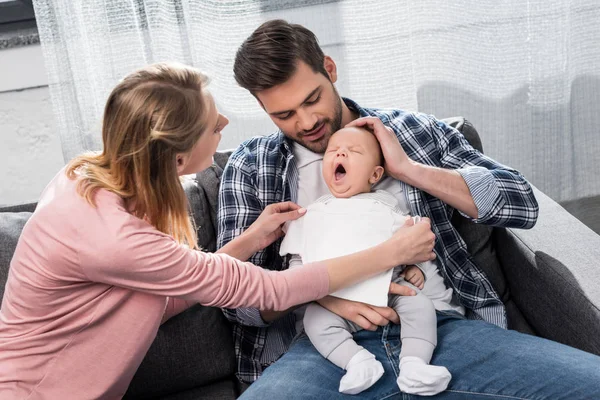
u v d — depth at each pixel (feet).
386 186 4.83
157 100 3.67
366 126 4.66
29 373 3.77
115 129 3.72
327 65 4.82
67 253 3.62
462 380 3.95
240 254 4.45
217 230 5.10
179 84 3.81
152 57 6.47
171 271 3.68
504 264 5.13
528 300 4.80
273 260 4.94
